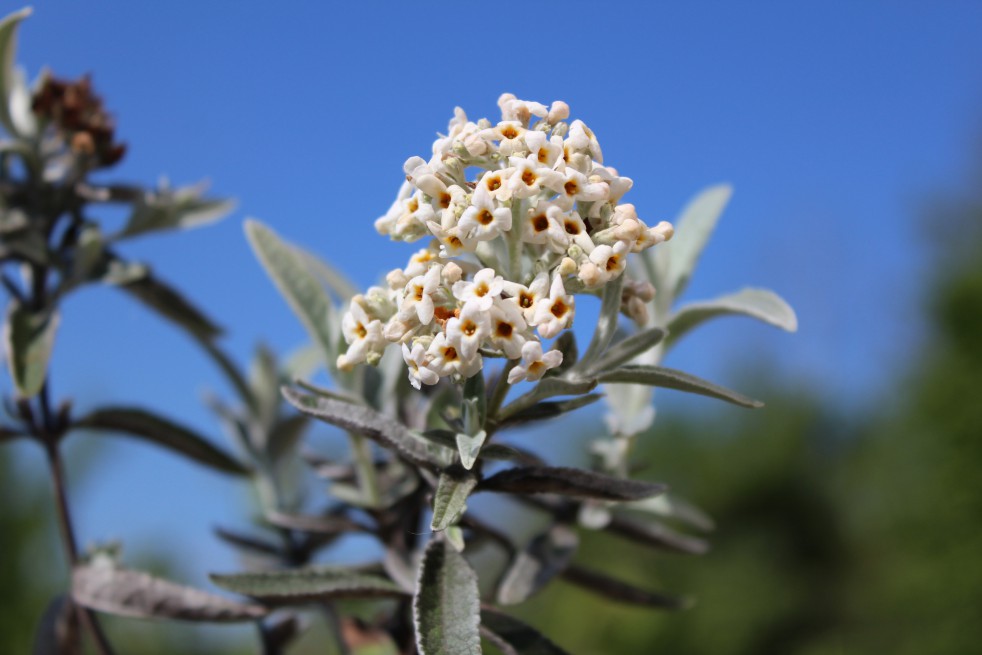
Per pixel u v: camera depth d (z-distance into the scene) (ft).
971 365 3.71
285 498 1.08
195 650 2.44
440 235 0.74
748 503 4.72
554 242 0.74
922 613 3.71
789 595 4.49
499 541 0.94
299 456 1.09
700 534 4.64
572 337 0.78
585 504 0.93
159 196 1.06
